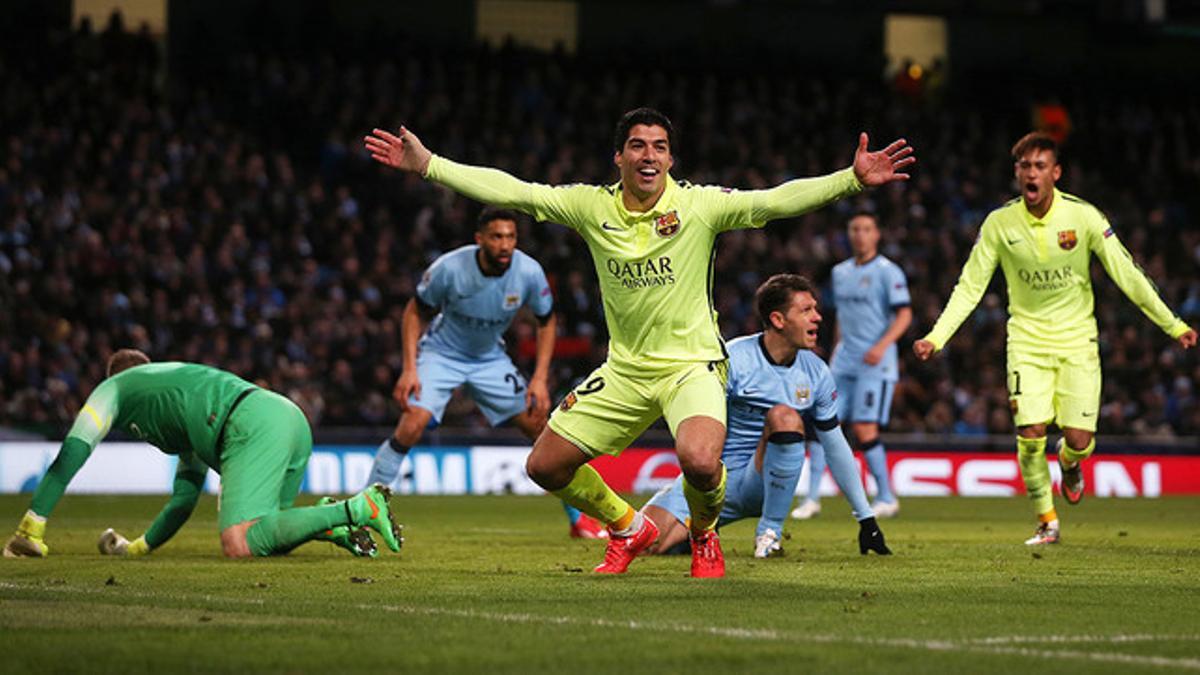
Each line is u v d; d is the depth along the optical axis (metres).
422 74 39.28
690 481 9.88
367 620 7.93
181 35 40.75
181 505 12.67
